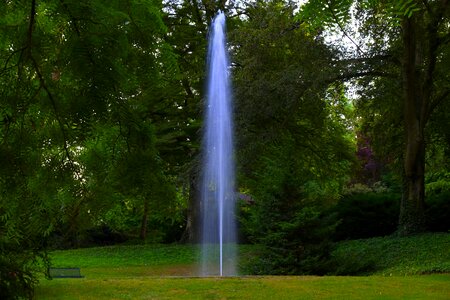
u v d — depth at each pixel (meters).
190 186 19.34
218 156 16.05
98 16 2.44
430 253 12.29
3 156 2.80
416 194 15.67
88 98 2.54
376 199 18.38
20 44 2.82
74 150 3.28
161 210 3.67
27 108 2.93
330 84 15.24
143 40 3.03
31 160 2.97
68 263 15.52
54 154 3.11
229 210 20.20
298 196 11.62
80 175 3.20
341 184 23.84
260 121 15.73
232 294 7.55
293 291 7.78
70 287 8.09
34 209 3.11
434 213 16.97
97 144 3.25
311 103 14.84
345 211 18.30
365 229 17.94
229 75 16.36
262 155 15.25
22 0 2.66
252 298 7.26
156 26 2.99
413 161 15.54
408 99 15.00
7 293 4.15
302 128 18.95
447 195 17.55
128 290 7.90
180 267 14.79
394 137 18.33
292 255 11.12
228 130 15.80
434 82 16.23
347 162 22.50
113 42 2.49
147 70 3.26
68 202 3.24
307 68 14.39
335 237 18.05
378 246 14.26
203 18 20.91
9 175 2.82
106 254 17.88
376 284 8.43
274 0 16.09
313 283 8.54
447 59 14.77
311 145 19.92
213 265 15.02
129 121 3.09
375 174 30.80
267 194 11.76
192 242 20.83
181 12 19.91
